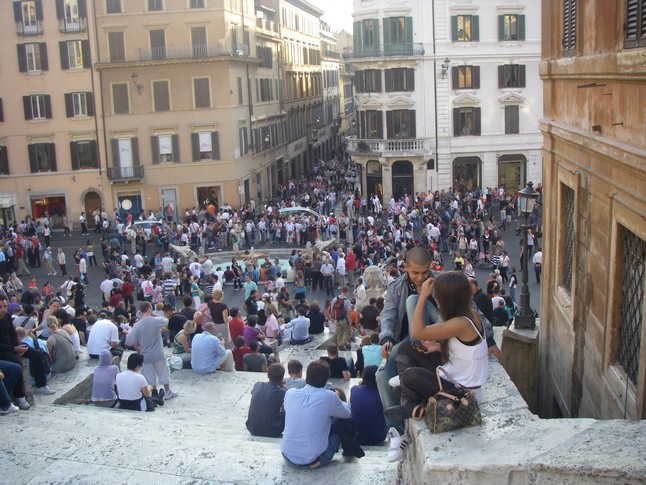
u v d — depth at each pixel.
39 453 9.20
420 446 5.86
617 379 9.95
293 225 43.91
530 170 55.72
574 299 12.39
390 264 28.05
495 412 6.26
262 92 62.75
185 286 32.59
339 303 20.92
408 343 6.66
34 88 51.78
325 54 95.75
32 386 12.61
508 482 5.47
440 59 53.81
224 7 51.75
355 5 54.97
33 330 15.78
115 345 14.90
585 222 11.78
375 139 55.59
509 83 54.44
